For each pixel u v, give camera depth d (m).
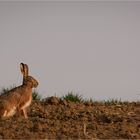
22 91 52.44
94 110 55.75
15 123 47.56
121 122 49.47
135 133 45.47
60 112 54.47
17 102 51.91
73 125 47.78
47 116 52.56
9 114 51.44
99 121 50.66
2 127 45.72
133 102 63.19
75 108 57.25
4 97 51.41
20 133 43.88
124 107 58.72
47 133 44.44
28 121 48.66
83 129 46.19
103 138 43.47
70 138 42.94
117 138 43.66
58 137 43.06
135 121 50.16
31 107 56.94
